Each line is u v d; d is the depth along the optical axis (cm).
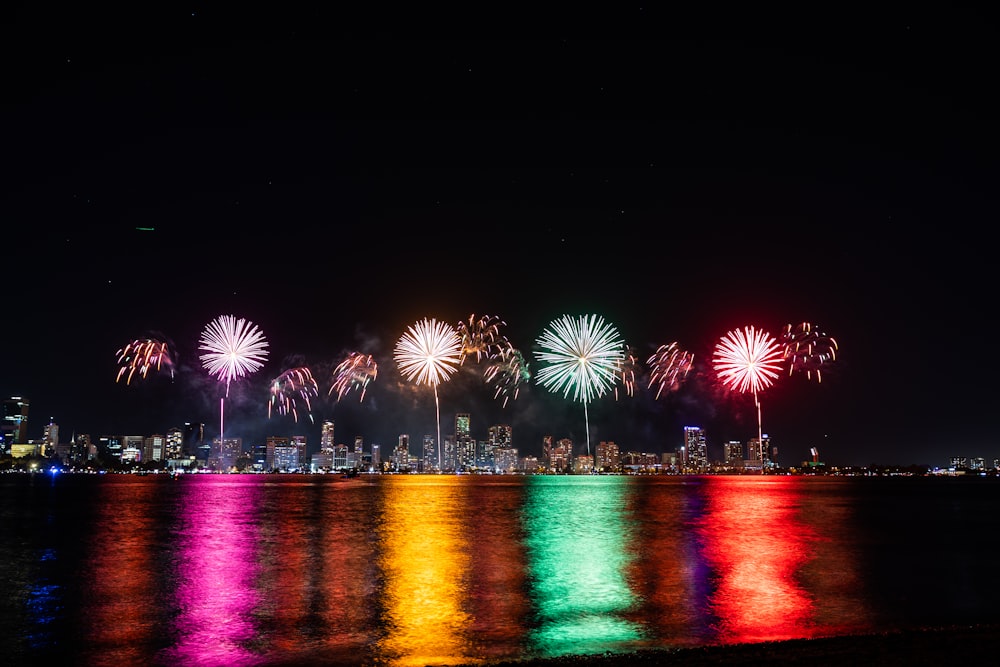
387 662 2139
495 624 2634
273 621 2727
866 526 6975
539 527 6800
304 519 7750
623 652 2202
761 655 1820
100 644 2406
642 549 4978
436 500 11869
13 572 3994
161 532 6291
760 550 4891
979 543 5359
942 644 1862
